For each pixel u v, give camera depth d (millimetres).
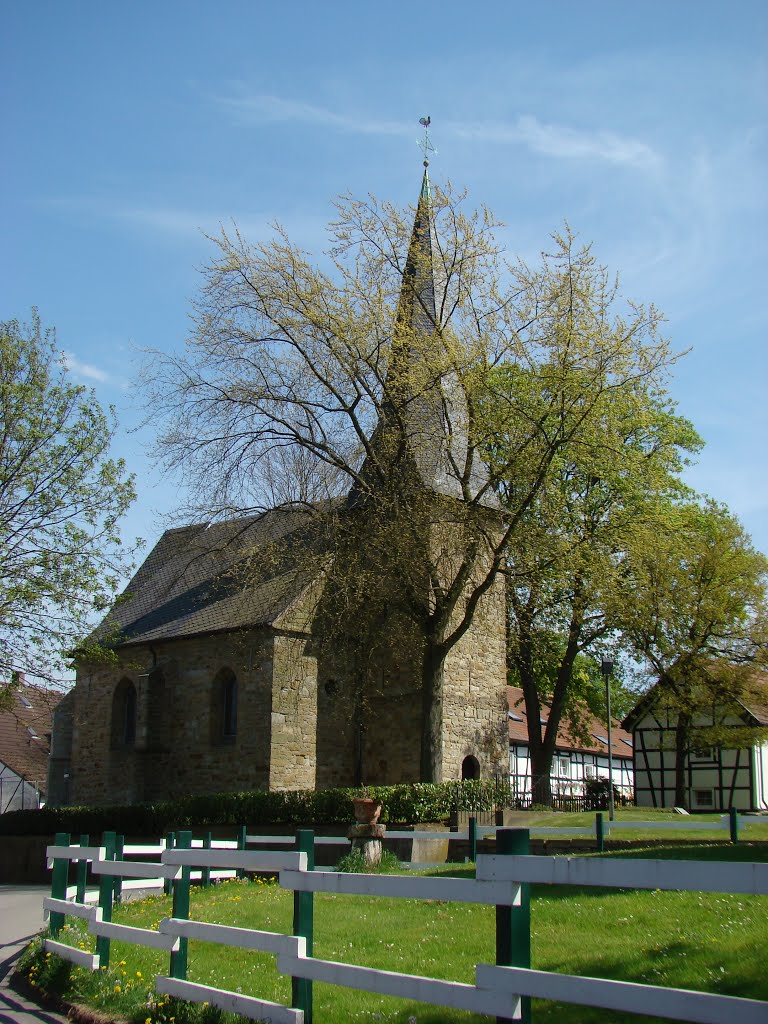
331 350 24141
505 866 5141
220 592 32094
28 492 27594
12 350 28344
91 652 28531
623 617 30656
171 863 8664
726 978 7512
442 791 23875
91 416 28719
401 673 29234
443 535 24406
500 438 24250
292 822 23812
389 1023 7059
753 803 39656
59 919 11758
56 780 34750
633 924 9703
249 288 24812
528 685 36000
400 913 11836
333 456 25031
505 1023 5105
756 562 34250
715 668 35000
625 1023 6691
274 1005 6832
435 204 24562
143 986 8867
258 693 27797
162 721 30656
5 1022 8625
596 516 28859
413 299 25172
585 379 23094
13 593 26750
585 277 23406
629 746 56844
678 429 36094
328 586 26609
